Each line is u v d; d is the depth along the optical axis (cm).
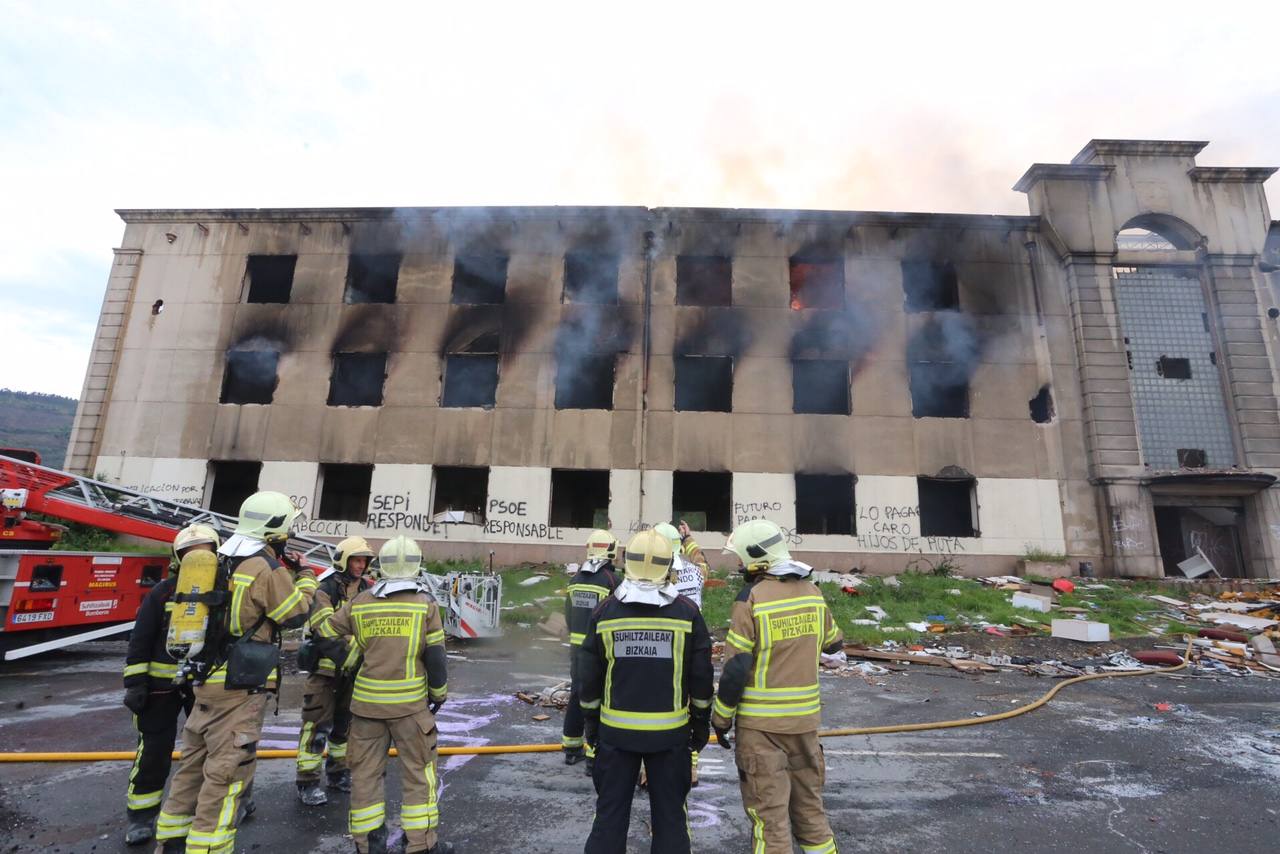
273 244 2020
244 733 326
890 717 672
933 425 1841
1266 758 546
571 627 515
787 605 324
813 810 315
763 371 1888
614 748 296
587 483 2469
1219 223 1931
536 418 1862
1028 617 1266
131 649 351
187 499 1834
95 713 614
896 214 1962
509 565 1766
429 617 354
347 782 444
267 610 343
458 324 1941
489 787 459
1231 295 1880
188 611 329
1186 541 1866
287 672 802
